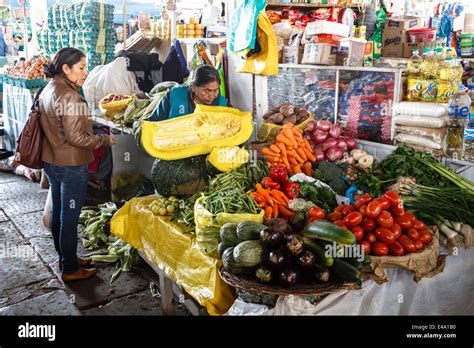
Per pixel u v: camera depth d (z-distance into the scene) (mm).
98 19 6004
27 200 5688
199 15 6129
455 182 2830
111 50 6246
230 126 3047
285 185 2764
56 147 3279
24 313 3252
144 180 4531
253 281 1972
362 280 2096
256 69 3619
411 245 2133
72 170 3352
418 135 3148
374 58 4090
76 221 3553
